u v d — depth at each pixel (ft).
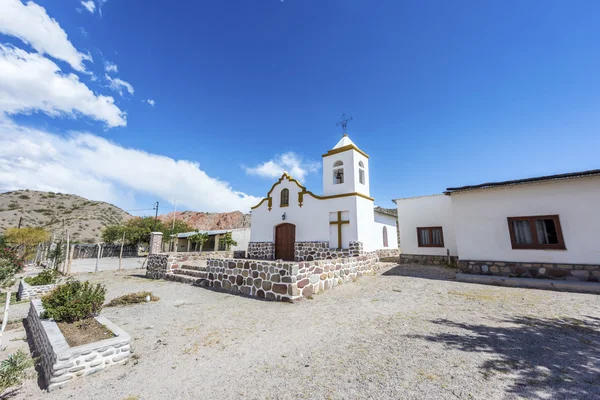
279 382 11.34
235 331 18.04
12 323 22.77
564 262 29.66
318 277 29.40
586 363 12.03
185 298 28.32
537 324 17.42
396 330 17.06
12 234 81.97
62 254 54.39
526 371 11.46
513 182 32.78
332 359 13.28
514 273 32.17
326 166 49.75
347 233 43.60
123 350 14.12
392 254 65.05
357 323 18.81
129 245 128.26
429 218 50.78
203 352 14.89
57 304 17.48
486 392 9.95
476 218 35.32
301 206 49.08
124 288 35.06
